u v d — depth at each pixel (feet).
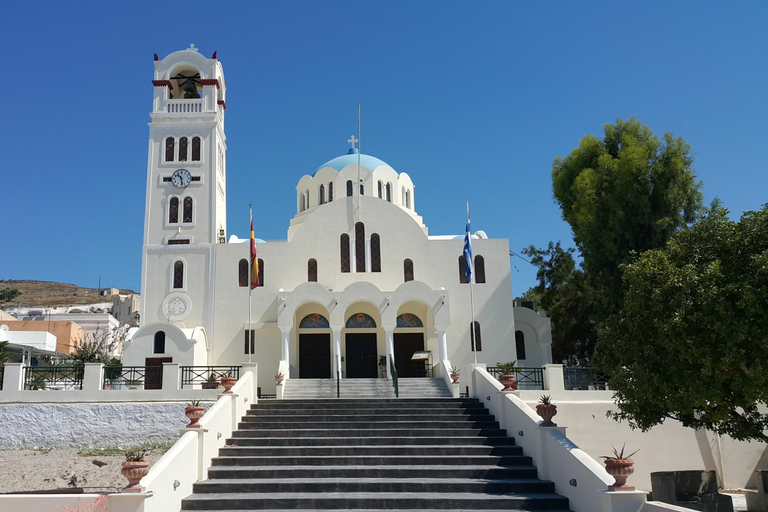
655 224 110.42
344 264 122.62
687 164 113.50
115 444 83.25
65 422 84.02
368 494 54.44
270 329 118.42
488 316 120.26
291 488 55.72
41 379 87.97
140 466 46.14
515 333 126.41
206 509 52.24
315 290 112.47
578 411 79.25
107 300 476.95
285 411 76.95
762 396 52.54
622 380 61.16
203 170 127.44
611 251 115.14
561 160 138.10
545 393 81.20
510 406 68.54
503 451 64.08
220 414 65.87
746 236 55.31
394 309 111.04
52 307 432.66
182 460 53.67
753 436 57.31
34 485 68.33
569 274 147.02
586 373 94.12
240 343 118.32
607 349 64.54
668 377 56.59
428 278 122.01
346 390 100.53
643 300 58.59
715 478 63.41
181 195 126.21
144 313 119.65
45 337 172.35
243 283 121.39
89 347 146.61
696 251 59.16
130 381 90.99
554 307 148.25
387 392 99.81
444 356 109.70
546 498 52.54
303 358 119.85
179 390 85.05
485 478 58.75
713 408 56.49
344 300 111.24
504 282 122.01
